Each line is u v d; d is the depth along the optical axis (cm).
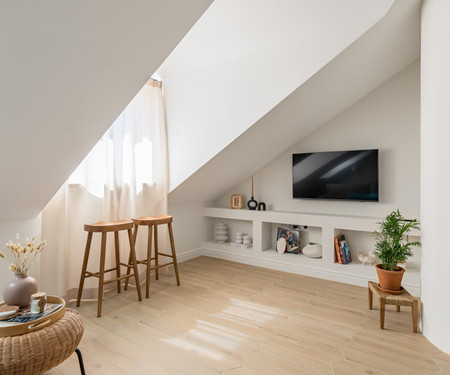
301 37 271
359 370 184
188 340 220
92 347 210
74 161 224
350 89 323
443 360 193
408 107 335
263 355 200
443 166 199
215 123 331
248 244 438
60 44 141
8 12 120
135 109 344
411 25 256
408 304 230
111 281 272
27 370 145
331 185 371
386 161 347
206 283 344
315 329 235
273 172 429
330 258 354
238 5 268
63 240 286
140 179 350
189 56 337
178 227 433
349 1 234
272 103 290
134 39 157
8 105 156
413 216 333
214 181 406
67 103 173
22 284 179
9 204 231
